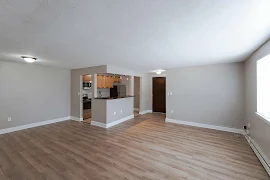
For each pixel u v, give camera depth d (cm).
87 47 259
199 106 463
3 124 399
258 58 265
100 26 173
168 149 296
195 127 457
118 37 209
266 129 230
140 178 202
